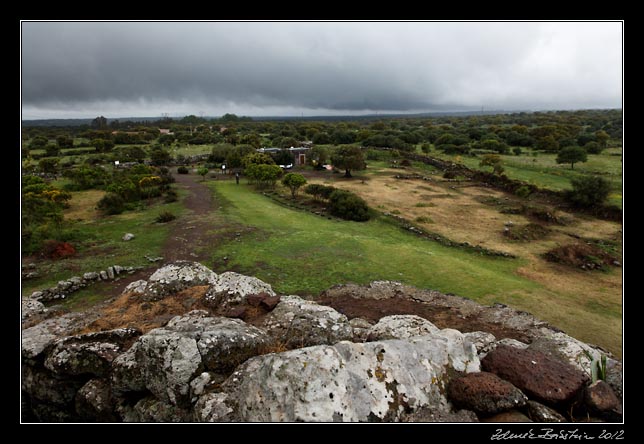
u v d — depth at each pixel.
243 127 167.75
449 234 31.66
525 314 12.66
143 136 125.88
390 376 5.80
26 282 19.89
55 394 7.44
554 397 5.75
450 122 189.25
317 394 5.25
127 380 6.73
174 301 10.43
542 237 31.11
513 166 61.16
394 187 51.62
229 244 26.38
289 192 48.91
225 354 6.80
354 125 175.12
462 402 5.75
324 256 24.09
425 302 13.98
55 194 39.03
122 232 29.98
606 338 15.13
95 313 9.92
